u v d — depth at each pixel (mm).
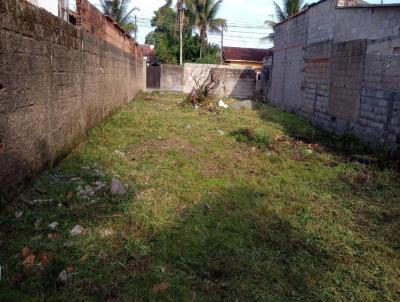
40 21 4367
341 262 3145
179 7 26562
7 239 3035
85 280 2586
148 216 3625
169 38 29812
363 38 8219
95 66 7617
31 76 4105
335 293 2693
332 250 3334
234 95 21812
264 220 3807
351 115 8695
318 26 10953
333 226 3816
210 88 15539
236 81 21688
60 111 5219
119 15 25344
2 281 2496
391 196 4785
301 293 2680
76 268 2719
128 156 5906
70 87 5734
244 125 9805
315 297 2639
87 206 3713
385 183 5273
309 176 5586
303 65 12336
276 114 12688
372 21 7840
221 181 5031
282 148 7418
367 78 7938
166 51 28641
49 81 4730
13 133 3658
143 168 5270
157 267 2811
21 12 3795
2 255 2805
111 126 8289
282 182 5227
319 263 3102
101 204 3777
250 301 2537
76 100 6113
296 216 4020
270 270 2906
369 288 2816
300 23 12648
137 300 2449
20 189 3861
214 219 3746
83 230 3264
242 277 2793
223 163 5953
